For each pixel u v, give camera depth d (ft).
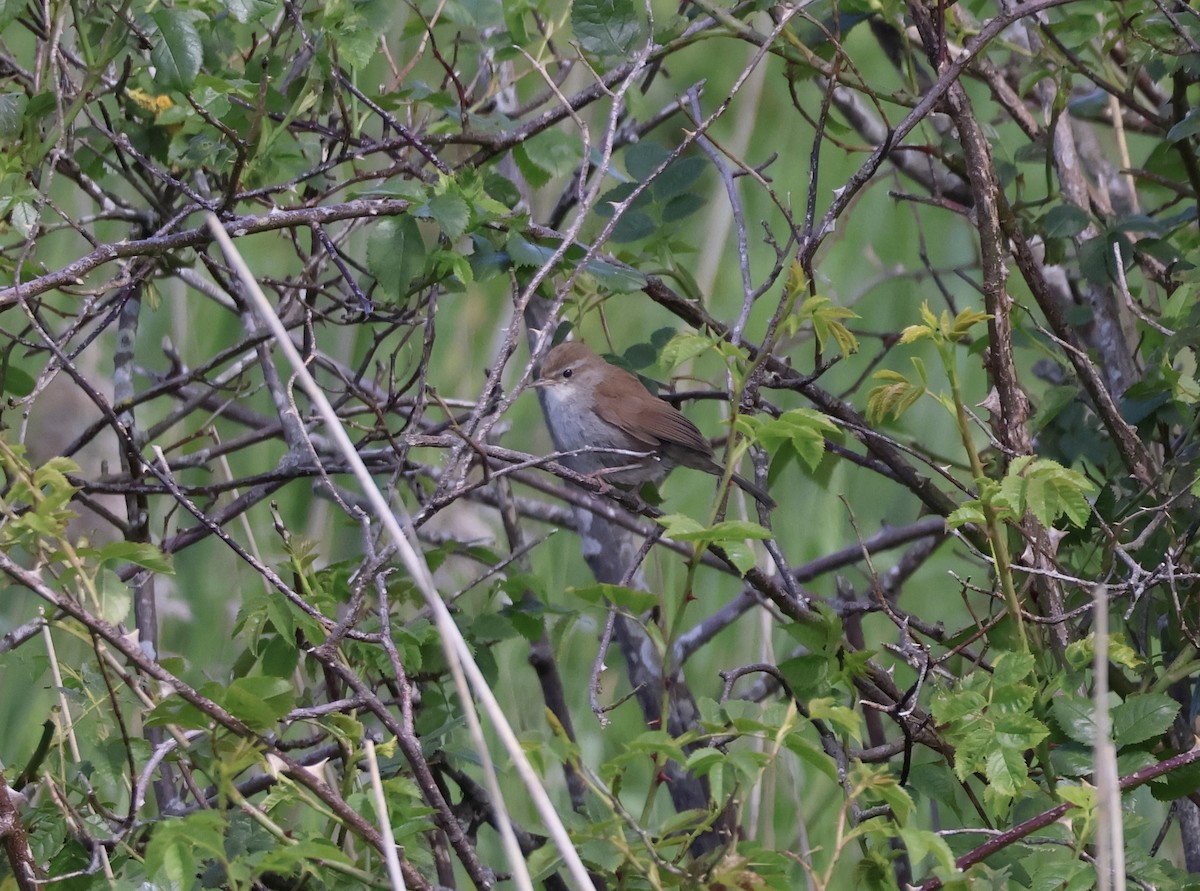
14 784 16.92
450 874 20.74
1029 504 15.26
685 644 26.32
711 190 40.47
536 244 21.81
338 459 24.20
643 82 27.02
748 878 12.62
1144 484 20.68
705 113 41.98
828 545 33.91
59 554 14.12
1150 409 21.47
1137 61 23.38
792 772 25.32
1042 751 16.58
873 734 23.47
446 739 20.13
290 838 14.30
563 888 20.99
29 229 19.13
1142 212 29.32
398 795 15.52
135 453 18.42
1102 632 12.69
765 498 22.54
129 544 14.52
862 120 29.94
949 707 15.12
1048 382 29.01
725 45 43.80
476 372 35.63
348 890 14.88
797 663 17.95
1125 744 16.02
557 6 31.01
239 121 22.52
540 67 20.24
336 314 33.73
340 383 33.32
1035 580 19.77
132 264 22.00
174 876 12.55
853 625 25.13
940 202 23.68
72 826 15.76
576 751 13.11
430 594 12.71
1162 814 26.96
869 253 34.65
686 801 24.67
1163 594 20.70
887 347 25.62
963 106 20.03
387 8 22.34
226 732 14.40
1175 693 20.63
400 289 19.51
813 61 22.34
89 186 23.66
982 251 19.66
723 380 35.68
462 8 22.99
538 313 27.14
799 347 38.47
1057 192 25.49
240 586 30.86
